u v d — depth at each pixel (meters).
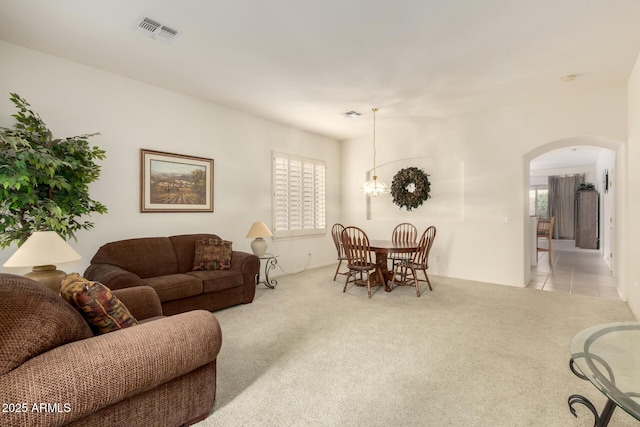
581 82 3.80
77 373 1.18
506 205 4.75
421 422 1.70
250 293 3.85
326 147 6.50
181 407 1.60
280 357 2.45
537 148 4.56
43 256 2.02
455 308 3.62
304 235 5.94
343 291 4.36
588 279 5.10
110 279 2.69
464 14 2.46
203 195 4.36
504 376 2.15
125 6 2.35
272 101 4.42
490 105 4.64
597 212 9.02
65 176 2.71
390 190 6.09
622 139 3.87
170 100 4.02
